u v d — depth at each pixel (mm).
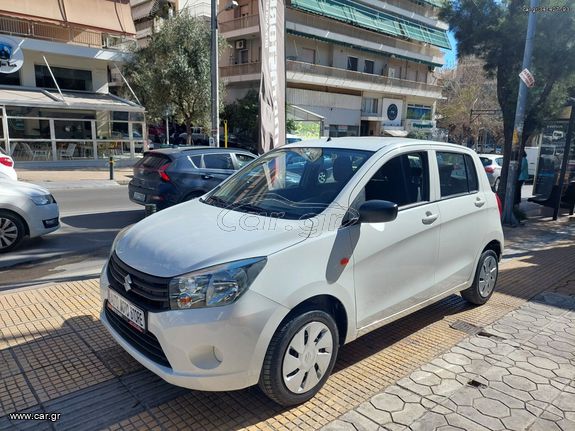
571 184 11016
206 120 22500
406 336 3992
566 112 12164
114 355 3439
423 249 3674
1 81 20359
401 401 2979
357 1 34219
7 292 4711
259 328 2572
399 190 3600
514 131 9273
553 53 9320
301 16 30906
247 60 31750
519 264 6441
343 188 3264
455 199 4102
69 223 8961
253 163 4176
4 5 19344
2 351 3459
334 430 2670
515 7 9867
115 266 3055
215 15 14250
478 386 3188
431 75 44000
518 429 2723
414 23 39281
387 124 39281
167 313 2559
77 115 21250
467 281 4398
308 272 2797
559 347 3820
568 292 5242
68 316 4102
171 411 2816
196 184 8555
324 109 33969
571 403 3010
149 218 3549
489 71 10984
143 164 8875
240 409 2857
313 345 2879
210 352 2564
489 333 4074
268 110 7238
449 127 46031
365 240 3150
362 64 36594
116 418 2736
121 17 23000
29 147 19984
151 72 22125
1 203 6250
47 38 21625
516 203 11156
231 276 2553
